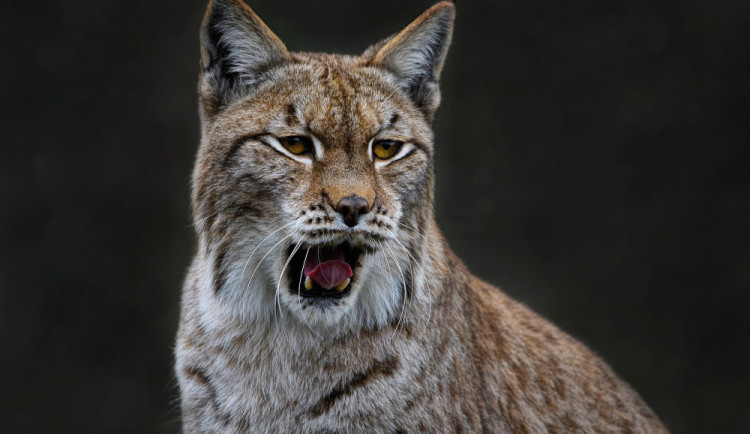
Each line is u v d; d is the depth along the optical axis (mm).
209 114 12750
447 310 13188
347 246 12242
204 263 12805
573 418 14625
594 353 16641
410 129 12750
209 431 12938
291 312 12422
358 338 12516
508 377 14070
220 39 12648
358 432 12516
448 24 13445
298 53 13688
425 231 12938
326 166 12016
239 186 12203
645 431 15641
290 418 12602
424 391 12578
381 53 13000
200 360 12922
